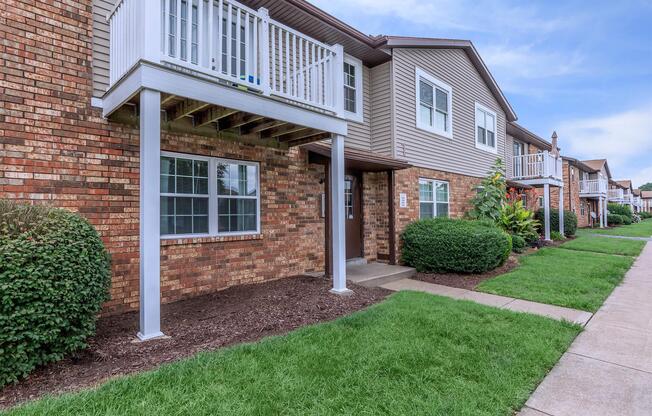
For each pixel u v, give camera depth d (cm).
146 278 380
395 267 820
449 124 1095
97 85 488
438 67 1057
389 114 893
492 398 281
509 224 1199
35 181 430
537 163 1547
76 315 317
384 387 290
